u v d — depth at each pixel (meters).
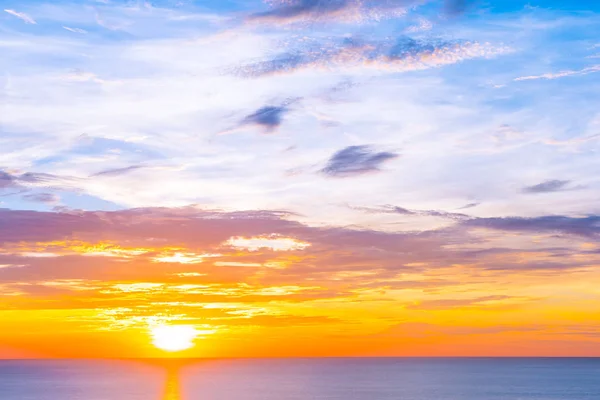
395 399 169.25
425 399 168.38
